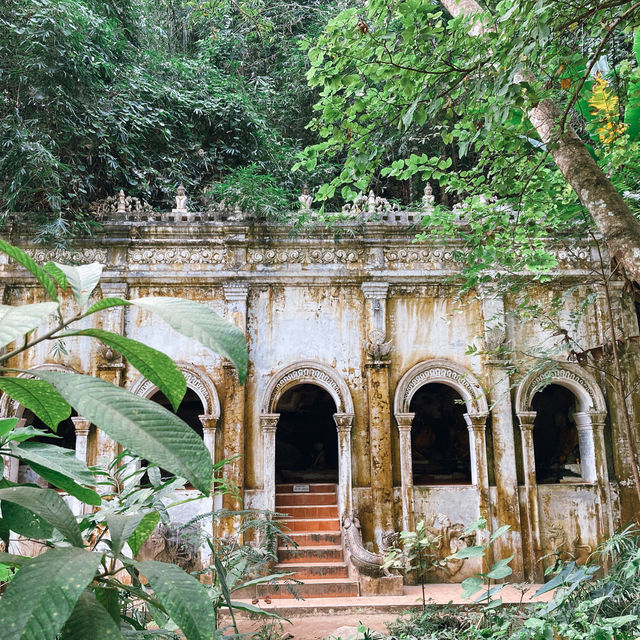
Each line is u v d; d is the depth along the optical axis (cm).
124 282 969
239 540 866
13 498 162
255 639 593
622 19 462
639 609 421
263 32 1550
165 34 1513
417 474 1112
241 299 968
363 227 992
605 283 623
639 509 930
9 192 891
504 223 702
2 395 916
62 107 947
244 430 931
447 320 989
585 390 966
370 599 784
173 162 1227
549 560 913
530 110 511
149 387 938
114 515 183
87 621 137
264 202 966
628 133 555
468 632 493
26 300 952
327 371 959
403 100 534
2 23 899
